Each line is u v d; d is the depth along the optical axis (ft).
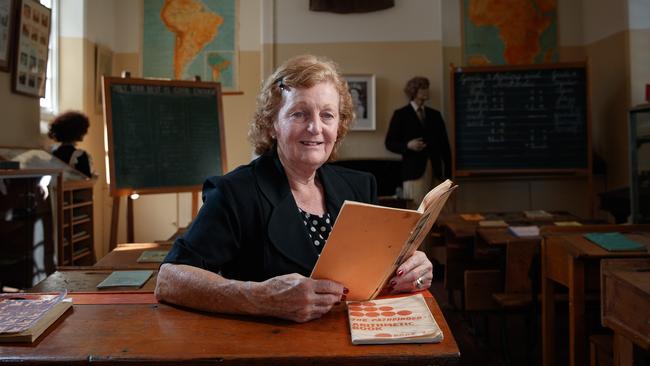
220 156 14.07
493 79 18.63
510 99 18.56
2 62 11.80
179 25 20.74
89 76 18.74
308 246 4.53
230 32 20.74
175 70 20.74
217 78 20.72
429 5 19.76
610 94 19.29
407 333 3.45
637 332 5.65
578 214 20.21
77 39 18.21
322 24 19.83
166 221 20.89
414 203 18.35
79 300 4.42
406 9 19.80
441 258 19.30
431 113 18.85
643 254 7.66
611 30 19.07
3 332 3.44
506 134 18.57
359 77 19.75
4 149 11.60
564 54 20.80
